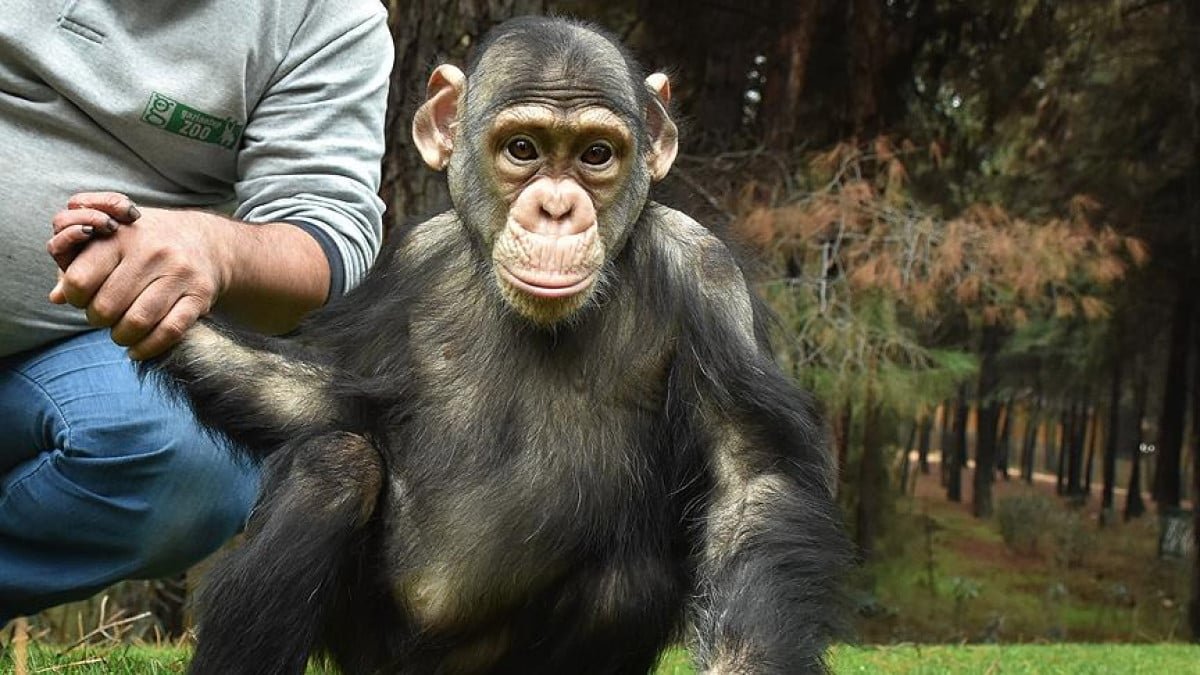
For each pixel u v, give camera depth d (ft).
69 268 11.66
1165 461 89.56
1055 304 47.34
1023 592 80.59
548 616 13.21
